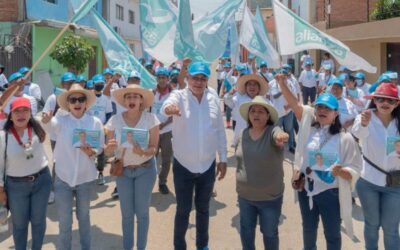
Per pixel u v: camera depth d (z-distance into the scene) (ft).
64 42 59.62
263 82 19.35
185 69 18.65
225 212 21.07
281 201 13.64
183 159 15.37
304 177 13.58
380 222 14.12
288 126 31.65
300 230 18.83
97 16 24.82
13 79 21.89
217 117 15.76
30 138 14.19
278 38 18.44
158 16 25.54
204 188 15.71
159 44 25.38
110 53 24.63
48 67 65.51
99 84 25.36
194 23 23.38
